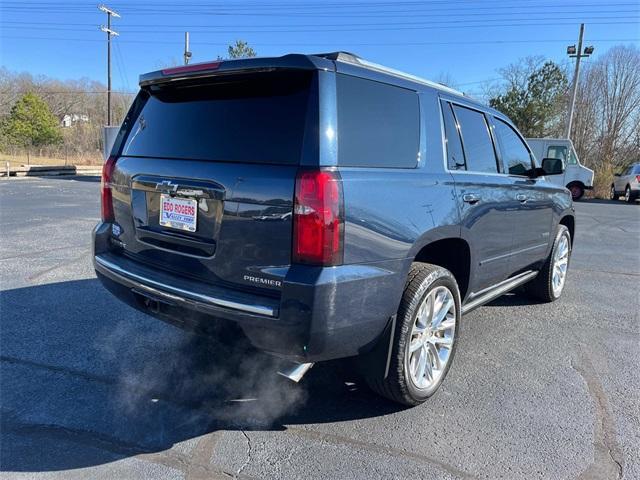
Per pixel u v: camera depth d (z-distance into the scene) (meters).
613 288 6.00
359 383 3.27
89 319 4.30
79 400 2.95
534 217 4.39
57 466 2.33
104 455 2.43
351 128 2.44
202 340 3.90
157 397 3.02
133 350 3.69
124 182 3.07
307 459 2.45
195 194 2.56
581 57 25.11
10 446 2.47
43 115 44.91
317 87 2.33
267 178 2.30
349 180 2.32
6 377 3.20
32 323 4.17
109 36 34.22
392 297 2.58
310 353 2.27
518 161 4.30
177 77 2.79
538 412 2.97
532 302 5.29
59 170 28.91
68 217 10.46
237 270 2.41
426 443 2.61
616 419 2.91
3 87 57.31
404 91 2.87
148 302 2.78
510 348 3.97
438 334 3.10
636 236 10.66
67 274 5.71
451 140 3.25
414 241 2.68
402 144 2.78
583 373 3.53
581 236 10.48
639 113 35.00
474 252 3.38
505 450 2.57
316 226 2.20
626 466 2.46
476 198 3.30
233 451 2.50
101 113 61.78
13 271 5.80
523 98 31.95
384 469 2.38
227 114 2.61
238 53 20.94
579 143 35.78
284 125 2.38
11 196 14.87
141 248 2.97
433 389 3.04
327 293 2.20
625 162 34.06
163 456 2.44
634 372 3.56
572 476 2.38
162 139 2.89
